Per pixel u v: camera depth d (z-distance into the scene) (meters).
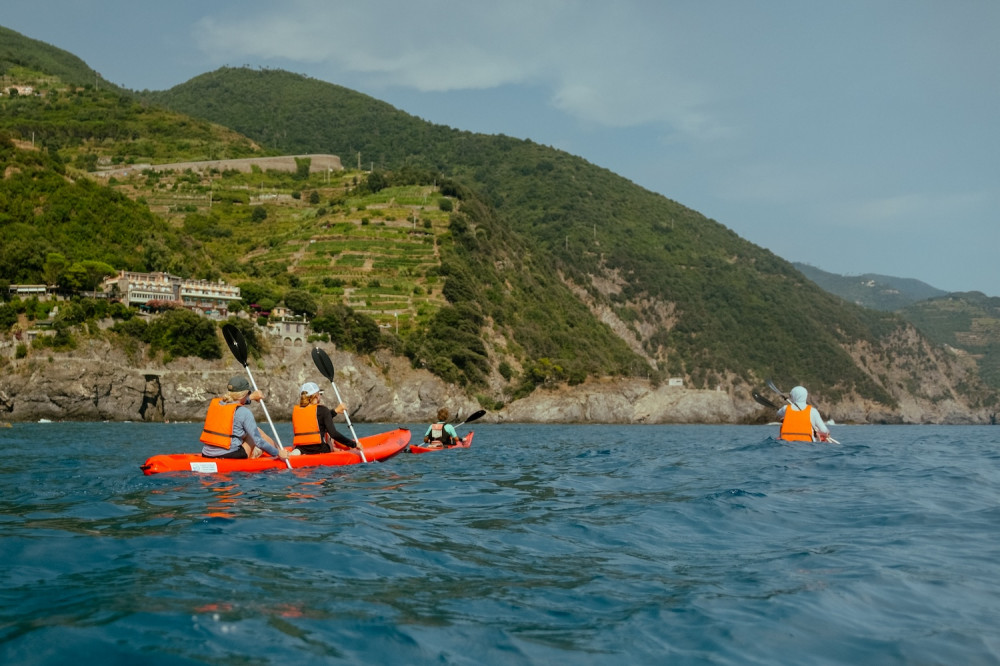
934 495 11.51
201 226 168.62
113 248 104.25
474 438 41.09
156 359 83.75
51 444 26.08
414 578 6.33
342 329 98.38
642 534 8.52
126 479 12.18
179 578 5.92
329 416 15.38
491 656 4.59
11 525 8.01
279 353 91.75
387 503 10.35
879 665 4.57
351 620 5.09
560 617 5.38
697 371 186.62
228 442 13.12
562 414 112.88
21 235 97.44
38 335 79.31
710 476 14.44
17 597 5.32
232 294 98.31
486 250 150.38
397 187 171.00
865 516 9.66
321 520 8.61
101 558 6.54
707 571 6.80
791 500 10.95
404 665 4.37
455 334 113.19
